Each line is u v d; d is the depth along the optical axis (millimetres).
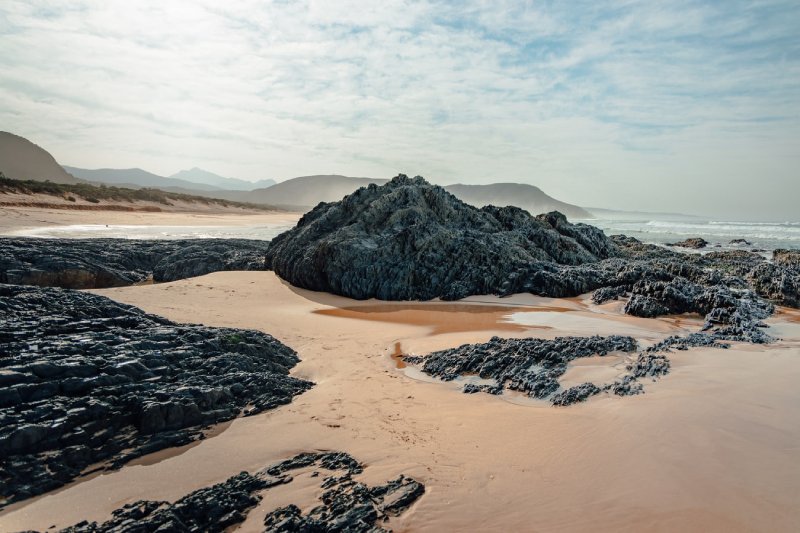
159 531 5516
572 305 20625
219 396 9102
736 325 15438
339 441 7957
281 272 26438
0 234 40812
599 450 7199
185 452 7617
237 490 6414
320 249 23594
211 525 5793
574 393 9484
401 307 20719
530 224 32375
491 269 23359
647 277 21250
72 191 75562
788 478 6238
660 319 17578
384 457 7363
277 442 7945
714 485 6172
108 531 5559
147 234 48344
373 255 22891
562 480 6523
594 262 29391
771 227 92125
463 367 11508
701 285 21453
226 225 66688
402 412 9172
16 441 6633
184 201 100250
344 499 6168
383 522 5773
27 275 23266
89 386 8172
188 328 12445
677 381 9781
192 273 29406
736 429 7570
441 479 6672
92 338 10188
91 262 26594
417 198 28141
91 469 6969
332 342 14672
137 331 11398
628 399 9008
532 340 12680
